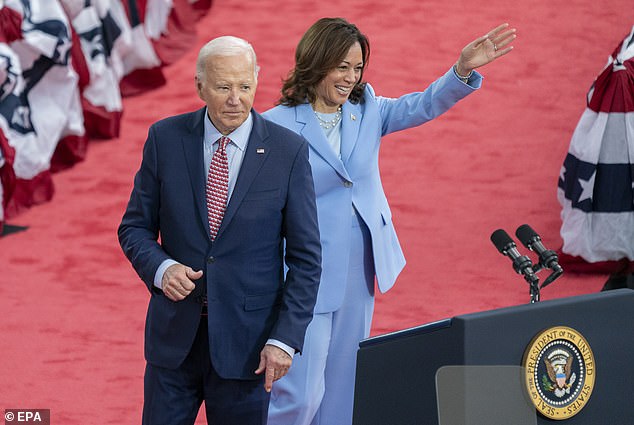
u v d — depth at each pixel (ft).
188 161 38.75
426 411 32.65
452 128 98.89
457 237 80.12
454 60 113.60
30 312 67.72
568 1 127.95
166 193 38.86
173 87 106.01
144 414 40.24
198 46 115.34
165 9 111.04
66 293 70.64
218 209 38.70
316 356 45.91
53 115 84.84
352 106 47.34
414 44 116.88
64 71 84.99
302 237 38.93
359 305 47.70
